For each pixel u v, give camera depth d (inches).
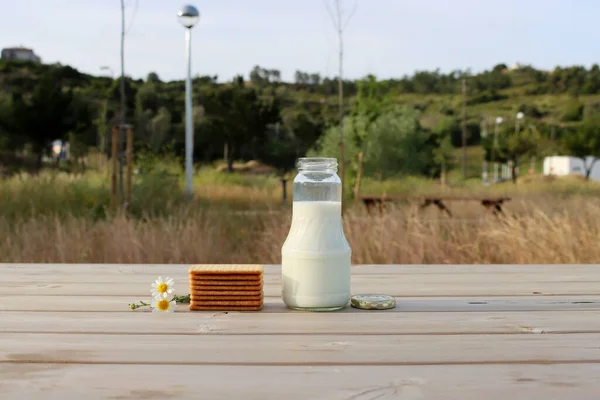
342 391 39.6
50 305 66.5
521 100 2962.6
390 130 895.1
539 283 84.0
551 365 45.0
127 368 44.1
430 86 3122.5
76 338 52.3
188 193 443.5
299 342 51.2
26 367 44.4
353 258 226.4
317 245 63.7
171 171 524.7
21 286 79.5
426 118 2319.1
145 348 49.3
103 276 88.9
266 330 55.3
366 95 863.1
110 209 327.0
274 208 430.3
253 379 41.8
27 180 411.8
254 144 1686.8
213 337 52.7
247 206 475.8
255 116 1545.3
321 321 59.1
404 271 96.6
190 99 469.7
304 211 64.9
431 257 229.9
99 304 67.1
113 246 236.4
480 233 237.9
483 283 84.0
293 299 63.9
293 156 1689.2
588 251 212.2
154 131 1477.6
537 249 216.1
